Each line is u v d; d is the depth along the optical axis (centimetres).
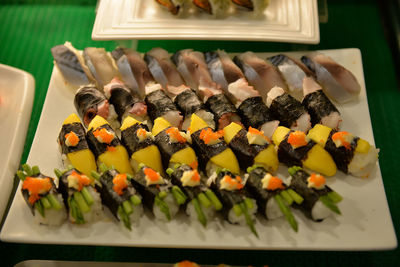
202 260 64
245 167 64
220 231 59
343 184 62
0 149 69
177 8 74
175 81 71
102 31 73
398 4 82
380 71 79
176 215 60
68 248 65
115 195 59
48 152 67
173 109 67
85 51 73
